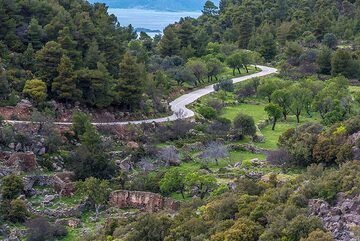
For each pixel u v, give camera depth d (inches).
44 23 6471.5
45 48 5600.4
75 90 5511.8
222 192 3959.2
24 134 4813.0
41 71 5585.6
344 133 4557.1
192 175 4384.8
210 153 5128.0
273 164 4798.2
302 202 2947.8
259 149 5433.1
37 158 4746.6
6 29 5994.1
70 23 6314.0
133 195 4397.1
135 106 6003.9
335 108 6063.0
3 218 4001.0
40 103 5319.9
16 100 5216.5
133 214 4131.4
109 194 4426.7
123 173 4736.7
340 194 2957.7
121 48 6899.6
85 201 4347.9
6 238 3764.8
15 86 5403.5
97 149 4854.8
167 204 4274.1
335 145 4434.1
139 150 5206.7
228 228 2839.6
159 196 4340.6
